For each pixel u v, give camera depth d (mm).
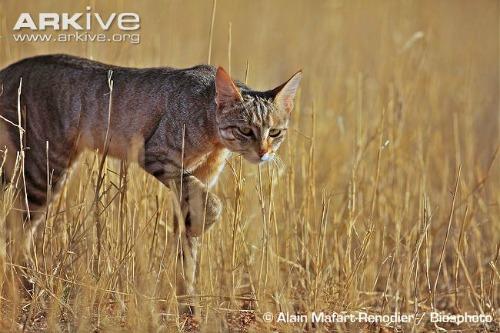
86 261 19109
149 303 17797
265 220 19656
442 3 50812
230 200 21922
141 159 19562
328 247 23812
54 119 20266
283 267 22969
